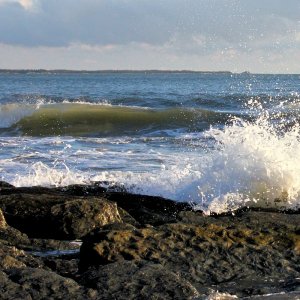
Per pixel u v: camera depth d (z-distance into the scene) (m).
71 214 9.55
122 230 7.65
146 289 6.37
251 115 29.84
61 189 12.04
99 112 30.58
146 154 19.05
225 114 30.53
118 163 17.08
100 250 7.30
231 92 57.78
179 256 7.34
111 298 6.21
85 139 24.69
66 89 83.19
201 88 76.19
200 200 11.22
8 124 30.83
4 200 9.90
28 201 9.86
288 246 7.71
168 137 24.64
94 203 9.77
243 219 8.51
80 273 7.20
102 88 86.50
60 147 21.67
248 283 6.93
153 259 7.26
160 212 10.69
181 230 7.78
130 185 12.14
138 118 30.20
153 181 12.24
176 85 95.06
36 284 6.36
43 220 9.58
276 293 6.68
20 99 45.38
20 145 22.42
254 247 7.61
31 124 30.55
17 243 8.82
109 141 23.56
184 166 13.91
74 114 30.83
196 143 22.03
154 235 7.62
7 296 6.13
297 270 7.23
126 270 6.72
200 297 6.34
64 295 6.22
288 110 30.89
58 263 7.57
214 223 8.32
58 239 9.48
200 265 7.22
